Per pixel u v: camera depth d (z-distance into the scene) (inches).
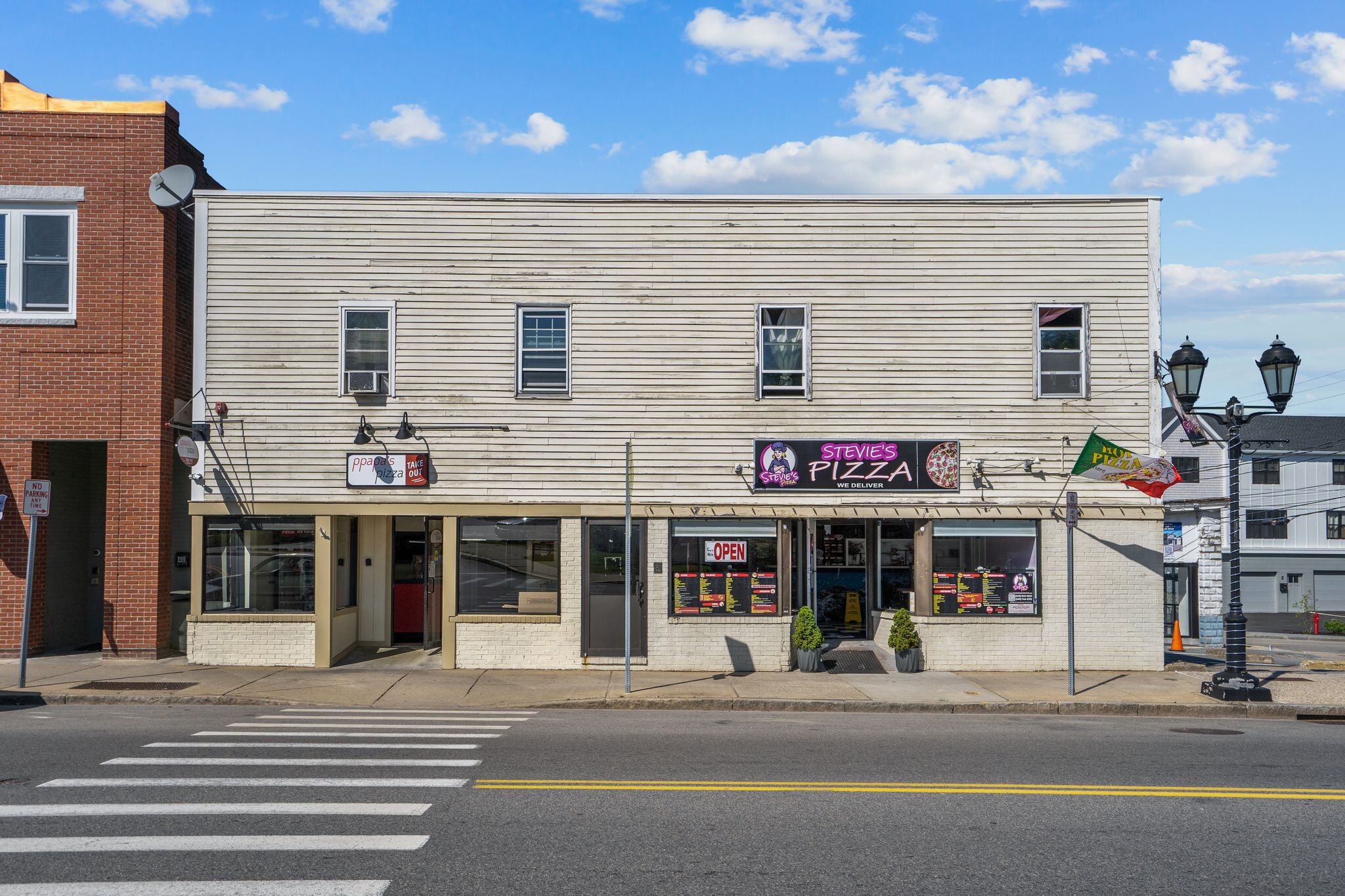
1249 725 521.0
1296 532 2098.9
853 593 740.7
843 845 291.7
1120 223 677.3
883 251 674.2
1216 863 282.0
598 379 667.4
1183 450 1690.5
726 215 673.0
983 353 673.0
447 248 668.1
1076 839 302.5
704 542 666.2
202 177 752.3
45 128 671.1
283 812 315.6
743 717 523.5
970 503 670.5
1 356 665.0
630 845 288.8
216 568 663.1
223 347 662.5
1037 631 667.4
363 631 733.3
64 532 719.1
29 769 372.2
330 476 661.9
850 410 670.5
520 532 666.2
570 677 629.3
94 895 242.4
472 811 319.9
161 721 483.2
